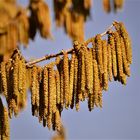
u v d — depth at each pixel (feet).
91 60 22.39
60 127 22.90
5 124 23.06
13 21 33.65
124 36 22.90
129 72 22.91
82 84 22.24
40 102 22.76
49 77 22.49
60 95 22.48
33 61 22.91
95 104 22.40
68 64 22.63
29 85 22.90
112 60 22.70
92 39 22.71
